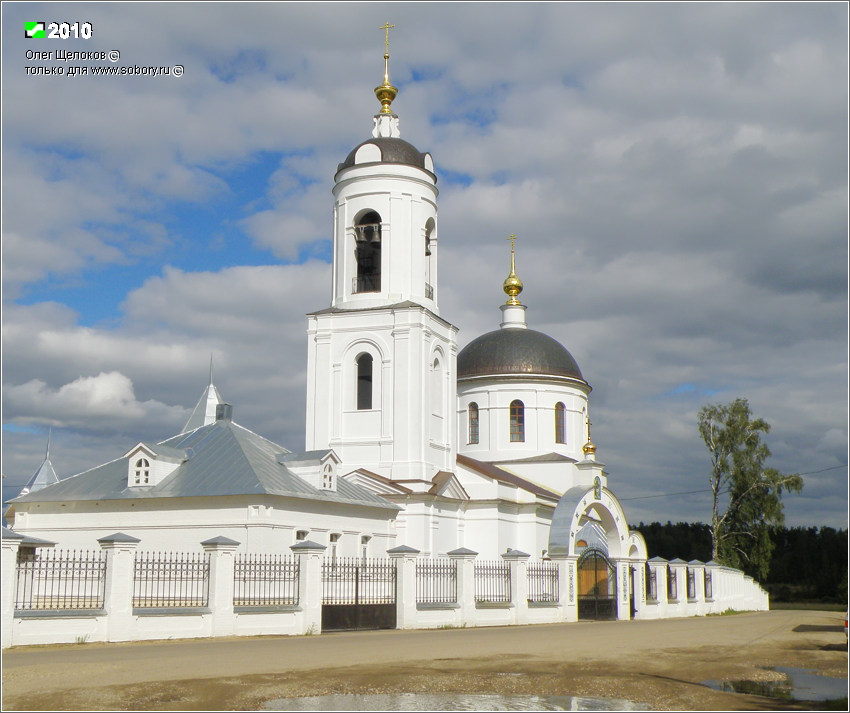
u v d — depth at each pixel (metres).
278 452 41.12
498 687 16.59
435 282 48.66
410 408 44.78
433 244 48.75
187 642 23.86
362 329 46.16
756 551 67.44
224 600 25.75
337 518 38.44
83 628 22.72
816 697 16.45
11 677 16.34
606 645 25.20
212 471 36.72
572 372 63.72
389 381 45.34
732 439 68.69
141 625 23.81
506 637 27.58
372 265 48.19
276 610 27.05
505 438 61.69
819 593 94.75
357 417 45.69
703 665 20.67
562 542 40.31
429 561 39.34
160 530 35.66
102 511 36.69
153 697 14.70
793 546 105.44
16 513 38.25
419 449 44.50
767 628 35.09
